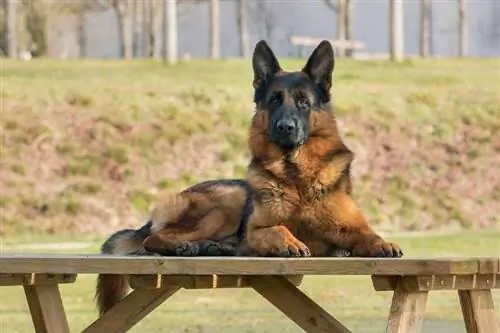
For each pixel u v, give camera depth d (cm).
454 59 3750
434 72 3316
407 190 2344
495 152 2536
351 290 1378
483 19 6303
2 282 593
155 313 1156
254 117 699
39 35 4962
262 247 633
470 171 2445
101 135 2428
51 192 2208
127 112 2550
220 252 690
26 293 616
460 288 592
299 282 673
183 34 7362
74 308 1220
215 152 2439
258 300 1283
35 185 2220
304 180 663
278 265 558
